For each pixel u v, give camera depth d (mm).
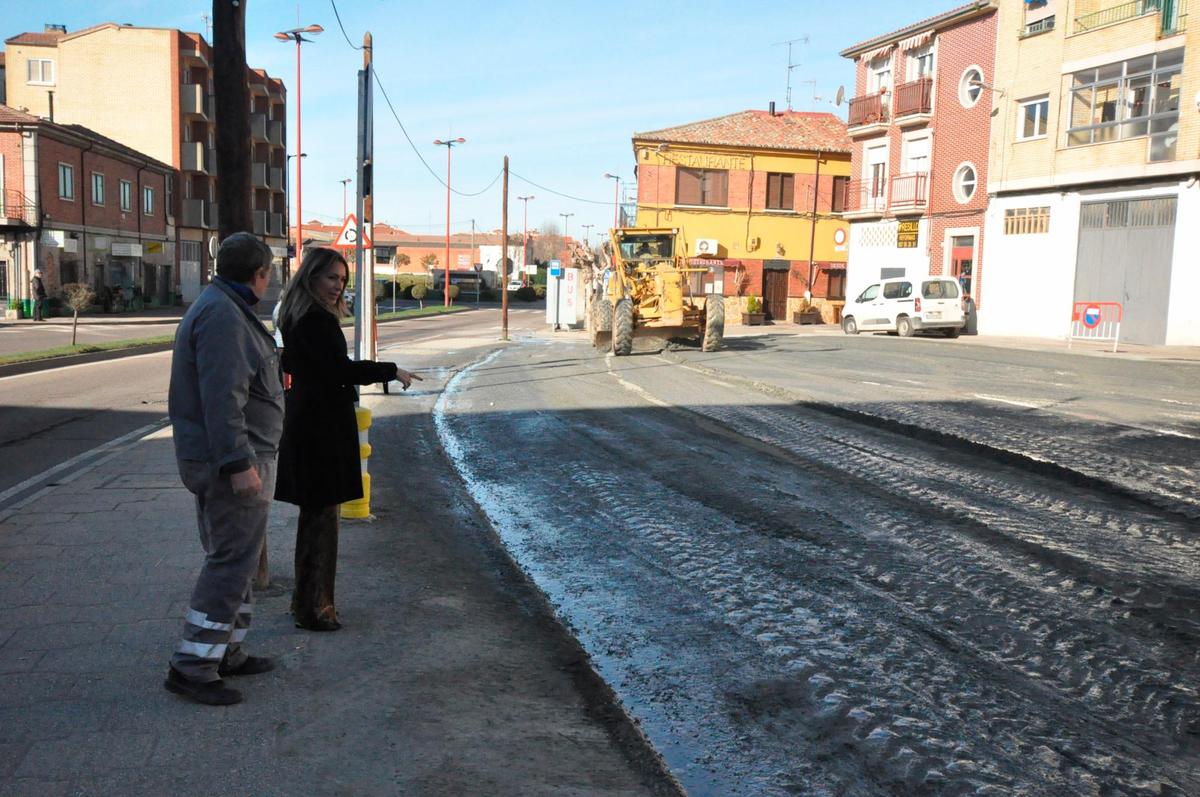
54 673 3982
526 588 5543
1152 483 7977
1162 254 26000
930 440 10312
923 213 35312
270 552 5926
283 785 3129
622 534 6816
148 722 3555
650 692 4141
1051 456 9086
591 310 26062
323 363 4441
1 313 38906
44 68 55469
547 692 4043
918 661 4469
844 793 3291
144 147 55469
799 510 7379
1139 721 3844
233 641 4004
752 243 43625
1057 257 29344
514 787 3203
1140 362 20141
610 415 12555
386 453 10023
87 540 6090
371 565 5844
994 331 31766
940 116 34438
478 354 23656
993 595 5363
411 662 4281
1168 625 4887
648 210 43188
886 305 31484
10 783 3080
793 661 4488
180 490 7641
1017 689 4152
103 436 10867
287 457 4516
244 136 5621
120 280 47750
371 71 9727
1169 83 25781
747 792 3297
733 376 16938
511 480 8719
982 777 3402
